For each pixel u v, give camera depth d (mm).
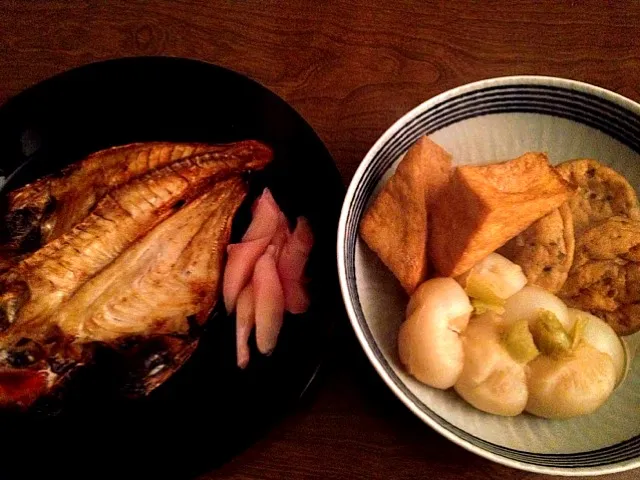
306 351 333
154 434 319
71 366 329
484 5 427
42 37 421
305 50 417
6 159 380
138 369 323
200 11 427
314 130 393
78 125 389
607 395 300
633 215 336
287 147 381
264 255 356
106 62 389
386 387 332
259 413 319
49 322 328
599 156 353
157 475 304
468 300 310
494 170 319
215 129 391
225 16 426
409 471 318
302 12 426
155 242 348
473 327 310
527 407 305
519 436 301
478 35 421
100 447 317
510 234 316
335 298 336
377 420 326
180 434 318
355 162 385
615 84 406
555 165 358
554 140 357
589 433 302
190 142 383
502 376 296
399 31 421
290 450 322
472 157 360
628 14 424
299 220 366
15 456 314
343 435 324
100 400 329
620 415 306
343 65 413
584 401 295
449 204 319
